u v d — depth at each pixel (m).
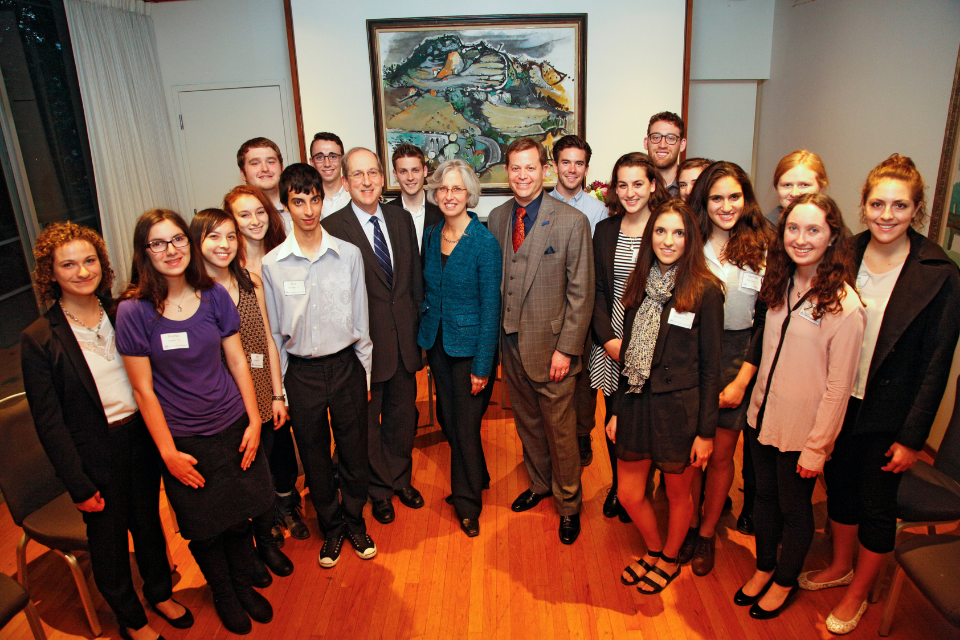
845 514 2.12
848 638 2.07
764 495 2.14
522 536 2.66
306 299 2.27
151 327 1.84
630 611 2.23
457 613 2.25
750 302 2.18
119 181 4.40
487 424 3.71
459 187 2.34
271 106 5.09
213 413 1.97
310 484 2.47
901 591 2.29
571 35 4.60
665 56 4.64
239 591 2.22
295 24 4.64
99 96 4.23
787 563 2.10
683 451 2.08
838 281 1.79
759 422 2.06
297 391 2.36
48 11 3.89
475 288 2.46
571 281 2.40
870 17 3.62
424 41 4.64
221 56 5.01
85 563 2.63
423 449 3.42
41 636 1.96
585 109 4.74
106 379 1.90
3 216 3.47
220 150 5.19
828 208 1.77
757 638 2.09
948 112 2.88
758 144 5.39
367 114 4.80
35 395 1.77
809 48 4.44
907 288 1.82
